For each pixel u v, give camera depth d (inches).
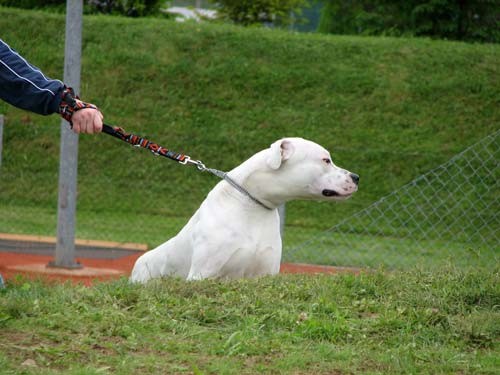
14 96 179.3
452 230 644.7
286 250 550.6
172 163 742.5
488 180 708.0
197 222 272.4
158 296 209.2
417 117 791.7
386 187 718.5
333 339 189.5
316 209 696.4
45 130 774.5
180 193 715.4
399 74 838.5
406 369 169.9
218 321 196.9
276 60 852.0
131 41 866.8
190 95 809.5
